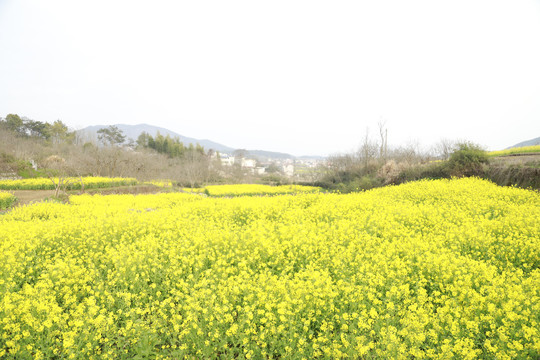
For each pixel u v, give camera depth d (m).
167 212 16.72
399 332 5.01
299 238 10.14
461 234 10.52
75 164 48.06
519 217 11.95
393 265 7.95
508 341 5.07
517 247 9.23
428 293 7.35
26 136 94.25
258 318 5.90
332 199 19.06
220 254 9.27
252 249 9.60
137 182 50.50
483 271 7.39
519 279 7.31
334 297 6.41
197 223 13.77
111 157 59.91
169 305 6.50
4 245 9.48
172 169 74.69
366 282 7.00
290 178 78.12
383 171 40.22
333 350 4.83
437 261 7.69
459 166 29.41
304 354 5.07
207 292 6.20
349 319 5.65
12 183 38.22
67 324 5.78
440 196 19.33
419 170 33.81
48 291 6.72
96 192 38.47
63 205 21.16
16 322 5.66
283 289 6.25
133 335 5.46
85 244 10.72
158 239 10.95
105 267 8.52
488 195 18.73
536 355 4.73
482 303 5.92
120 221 13.19
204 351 5.10
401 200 19.48
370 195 21.64
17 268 8.21
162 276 7.89
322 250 9.25
